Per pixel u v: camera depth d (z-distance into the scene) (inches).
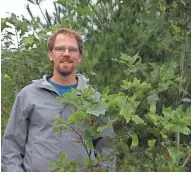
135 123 126.0
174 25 158.2
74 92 118.8
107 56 226.4
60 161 121.7
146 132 129.5
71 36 142.1
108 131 128.0
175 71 156.3
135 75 154.6
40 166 136.0
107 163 126.4
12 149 141.2
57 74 142.6
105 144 129.2
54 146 135.9
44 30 218.8
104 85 212.8
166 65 140.6
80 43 143.9
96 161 122.6
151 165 123.7
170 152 119.3
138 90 122.4
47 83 140.7
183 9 156.3
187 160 135.3
